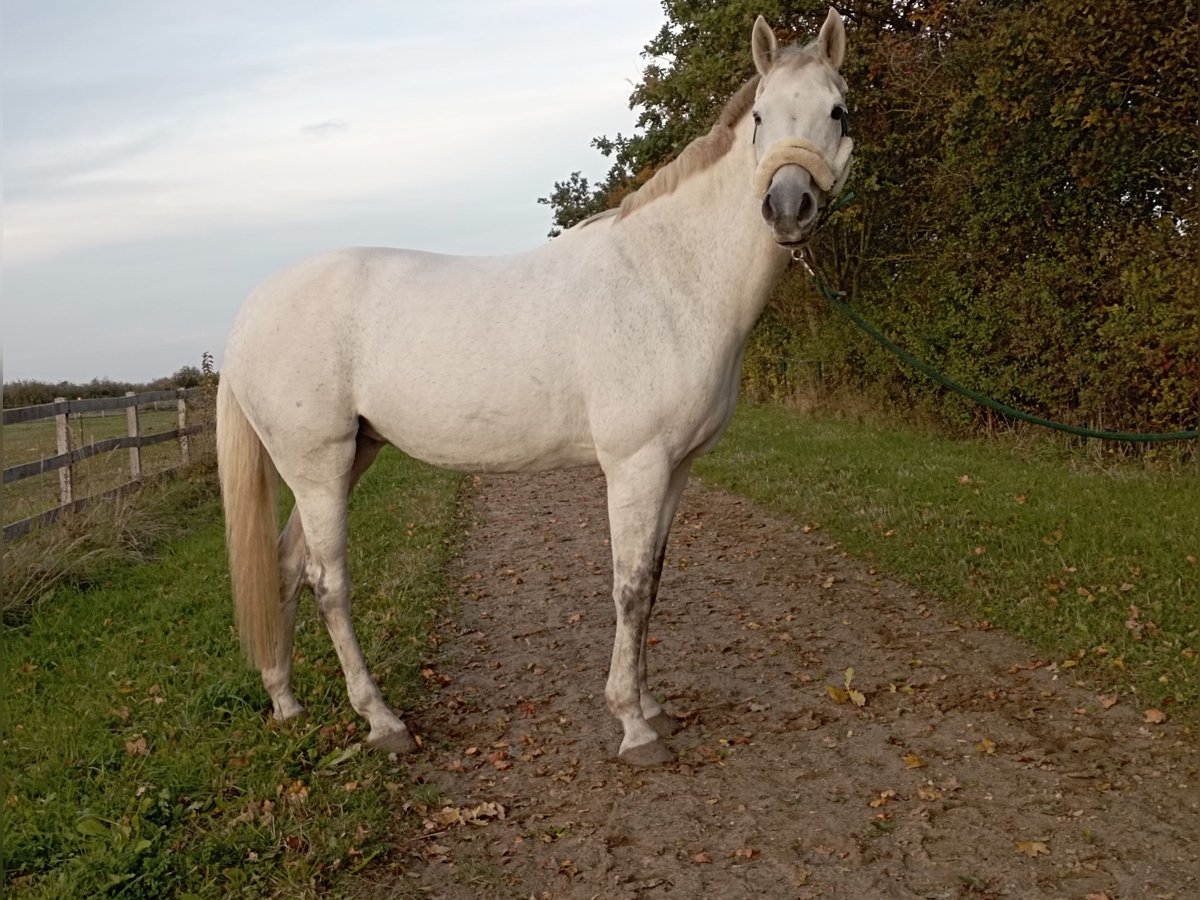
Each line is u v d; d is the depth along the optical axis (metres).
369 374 3.38
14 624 5.37
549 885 2.64
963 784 3.00
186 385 14.15
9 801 3.10
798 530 6.78
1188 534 5.11
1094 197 8.61
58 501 7.98
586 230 3.47
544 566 6.50
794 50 3.15
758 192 3.00
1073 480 7.01
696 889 2.56
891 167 11.75
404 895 2.60
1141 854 2.55
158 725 3.71
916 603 4.90
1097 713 3.42
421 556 6.59
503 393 3.27
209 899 2.58
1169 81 7.38
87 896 2.56
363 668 3.58
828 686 3.89
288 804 3.05
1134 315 7.55
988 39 8.91
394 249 3.62
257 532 3.57
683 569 6.12
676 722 3.60
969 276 9.83
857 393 12.91
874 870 2.58
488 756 3.47
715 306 3.23
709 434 3.32
